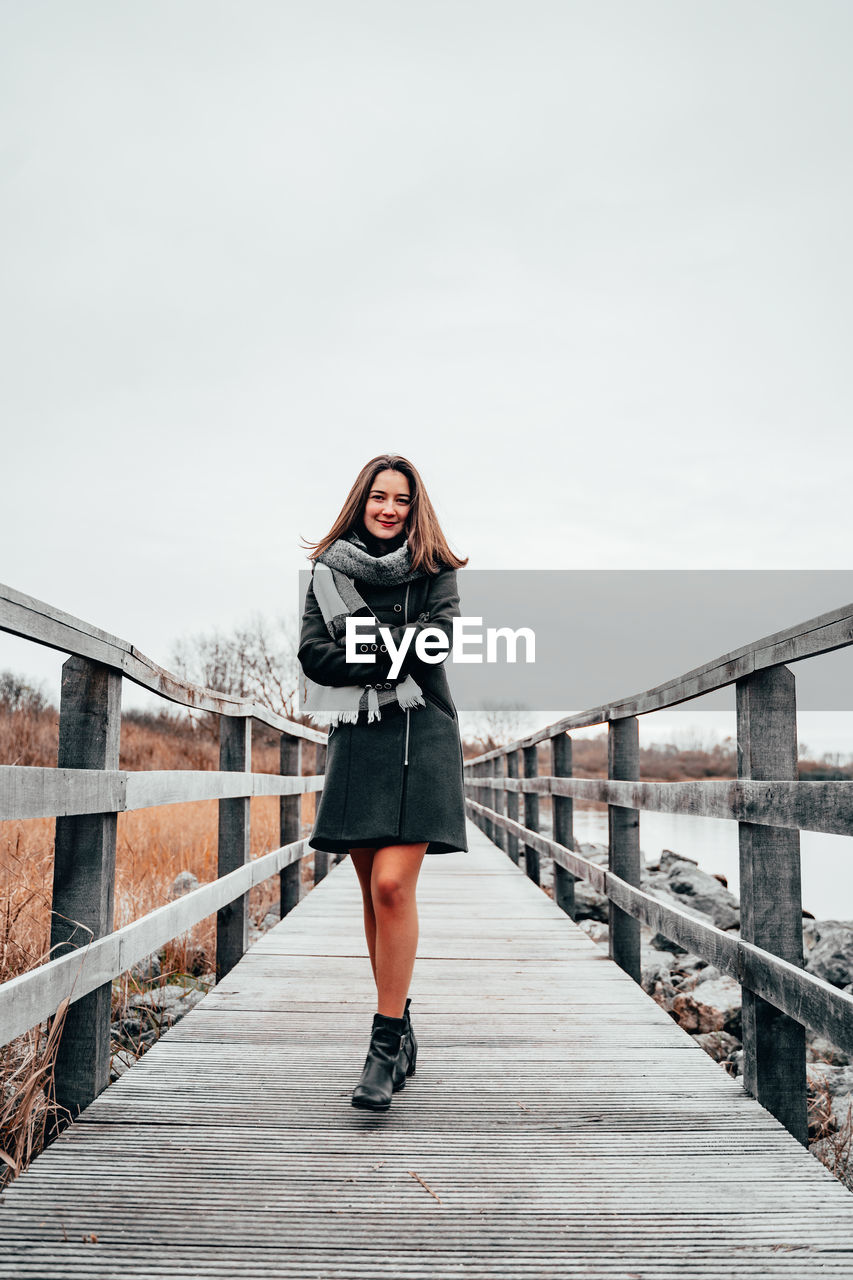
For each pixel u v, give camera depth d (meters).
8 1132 2.15
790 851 2.56
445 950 4.59
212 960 4.92
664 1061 2.84
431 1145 2.17
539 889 7.01
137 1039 3.43
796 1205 1.89
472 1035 3.12
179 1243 1.69
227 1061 2.75
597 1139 2.22
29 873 3.37
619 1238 1.74
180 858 6.73
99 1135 2.18
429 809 2.36
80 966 2.25
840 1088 3.32
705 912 9.14
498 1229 1.77
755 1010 2.50
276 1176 1.98
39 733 18.12
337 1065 2.73
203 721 35.69
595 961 4.34
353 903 6.07
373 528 2.51
